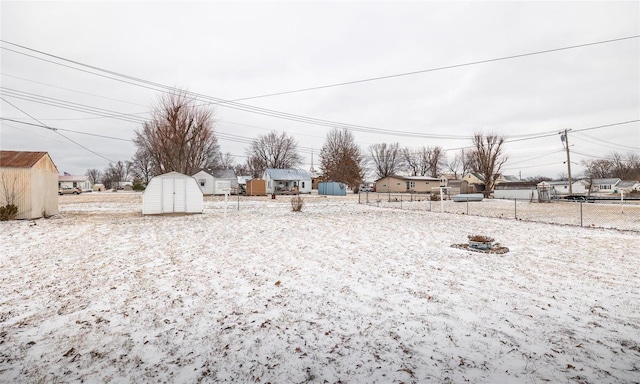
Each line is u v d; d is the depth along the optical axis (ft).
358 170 167.12
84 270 19.84
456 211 66.54
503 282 17.74
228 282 17.74
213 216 52.21
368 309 14.06
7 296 15.31
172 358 10.14
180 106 106.32
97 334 11.64
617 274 19.08
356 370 9.53
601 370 9.43
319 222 44.98
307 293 16.03
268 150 228.22
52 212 52.54
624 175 232.32
